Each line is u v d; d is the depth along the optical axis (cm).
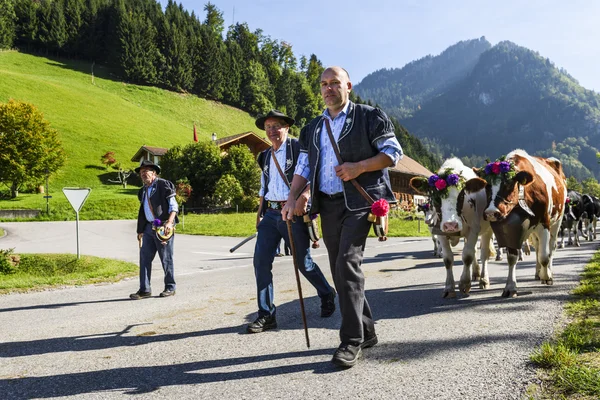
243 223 3014
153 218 680
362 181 350
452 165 597
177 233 2511
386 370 325
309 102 13512
